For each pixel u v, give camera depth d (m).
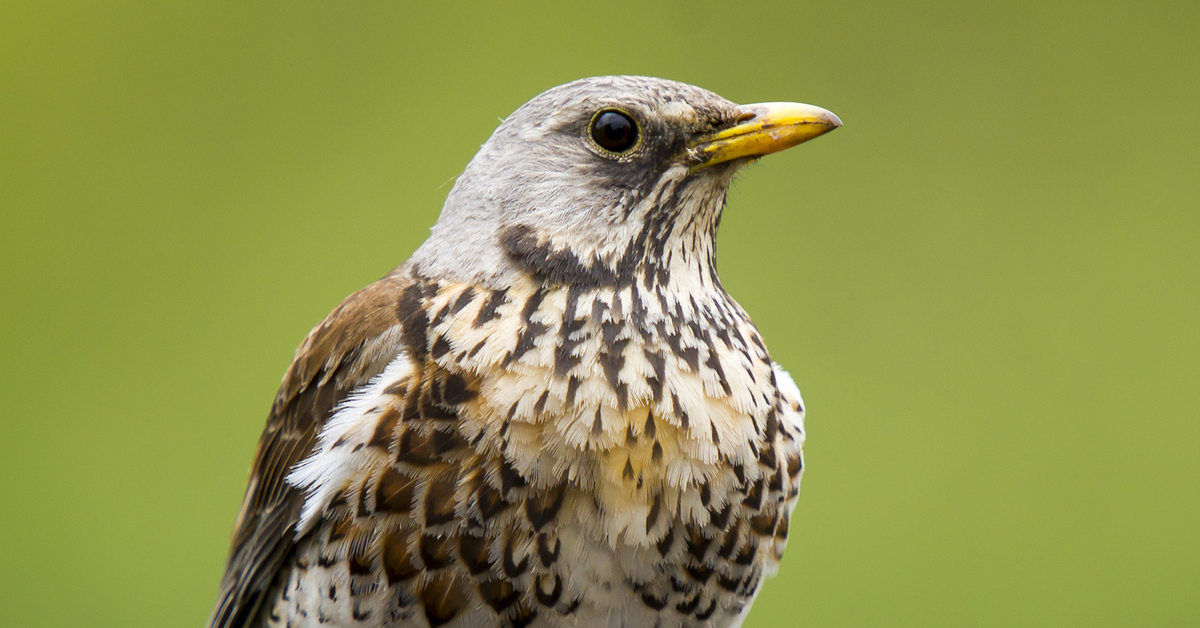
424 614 2.32
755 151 2.34
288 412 2.36
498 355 2.32
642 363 2.32
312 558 2.33
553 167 2.34
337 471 2.32
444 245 2.34
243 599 2.35
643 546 2.32
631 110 2.33
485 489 2.32
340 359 2.34
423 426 2.32
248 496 2.37
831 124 2.34
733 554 2.33
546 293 2.33
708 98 2.34
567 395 2.32
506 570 2.32
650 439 2.32
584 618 2.32
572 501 2.32
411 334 2.33
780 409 2.34
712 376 2.33
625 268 2.33
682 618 2.33
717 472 2.32
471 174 2.34
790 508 2.34
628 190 2.33
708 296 2.34
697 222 2.34
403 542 2.32
